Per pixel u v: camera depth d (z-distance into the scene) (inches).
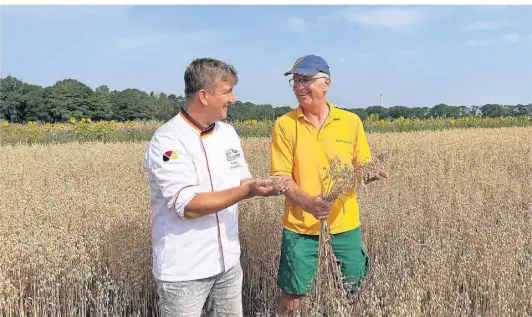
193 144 112.9
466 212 256.4
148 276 185.5
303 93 144.6
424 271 160.6
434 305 136.6
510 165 455.5
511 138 684.1
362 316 133.5
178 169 109.0
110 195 288.7
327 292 142.6
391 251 205.0
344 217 149.7
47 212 240.8
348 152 151.5
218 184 116.1
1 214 237.9
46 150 619.2
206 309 135.3
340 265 152.3
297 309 150.0
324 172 148.8
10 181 375.6
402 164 464.4
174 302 115.6
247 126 1154.7
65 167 469.4
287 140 151.6
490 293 152.3
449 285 153.3
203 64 109.1
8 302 161.5
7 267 177.6
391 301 138.9
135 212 232.5
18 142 836.6
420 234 227.3
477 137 712.4
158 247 116.0
